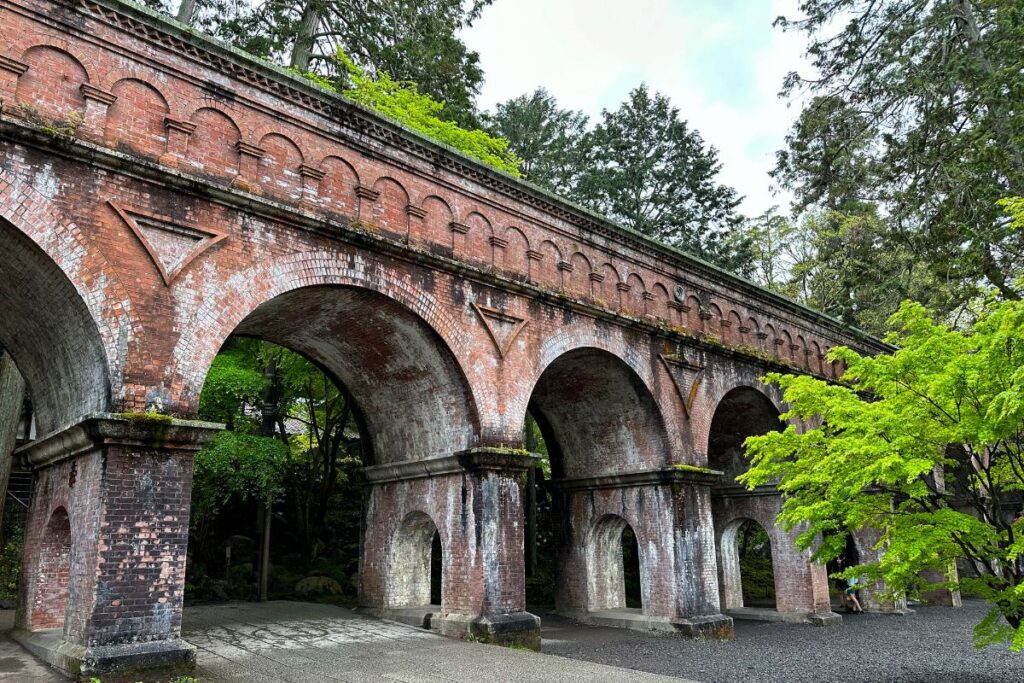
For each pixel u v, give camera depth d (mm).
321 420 26219
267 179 11094
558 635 15938
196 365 9586
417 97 19828
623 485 17375
